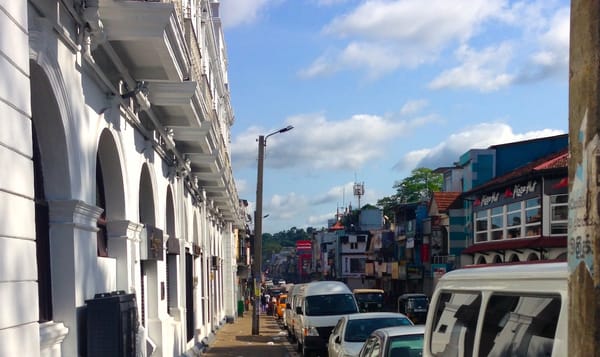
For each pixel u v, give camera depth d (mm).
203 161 17188
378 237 68375
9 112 4207
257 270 27250
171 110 11562
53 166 6578
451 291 4875
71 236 6629
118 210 9344
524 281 3617
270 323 36250
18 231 4309
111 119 8570
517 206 31219
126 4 7523
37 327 4629
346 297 19469
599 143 2189
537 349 3309
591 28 2225
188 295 17938
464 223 41500
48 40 5996
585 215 2225
